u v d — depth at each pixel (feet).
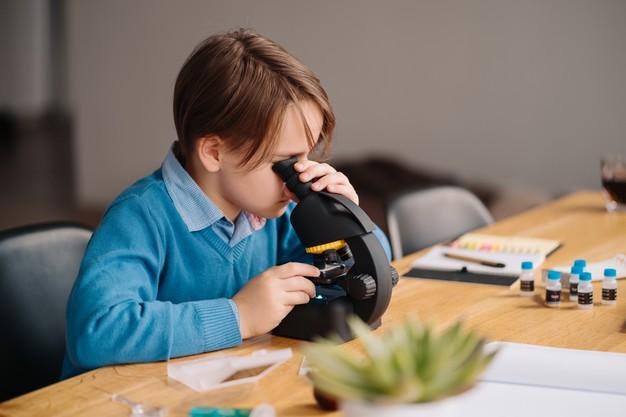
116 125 17.22
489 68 14.29
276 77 4.64
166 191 5.07
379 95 15.26
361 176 15.56
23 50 19.63
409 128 15.17
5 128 20.24
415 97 15.01
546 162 14.19
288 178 4.72
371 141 15.49
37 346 5.41
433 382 2.91
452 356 3.02
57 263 5.59
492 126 14.51
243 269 5.44
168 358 4.37
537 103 14.02
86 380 4.14
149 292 4.75
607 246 6.64
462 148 14.79
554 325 4.84
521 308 5.16
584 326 4.82
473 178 14.82
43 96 19.35
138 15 16.49
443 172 15.05
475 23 14.23
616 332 4.71
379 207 15.12
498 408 3.67
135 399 3.91
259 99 4.58
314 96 4.70
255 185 4.79
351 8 15.10
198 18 16.03
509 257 6.19
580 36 13.42
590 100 13.60
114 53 16.90
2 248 5.35
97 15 16.92
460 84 14.57
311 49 15.53
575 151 13.91
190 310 4.47
